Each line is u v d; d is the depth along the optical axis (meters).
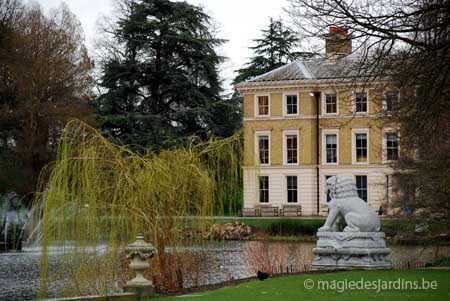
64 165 18.81
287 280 19.92
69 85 70.00
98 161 19.20
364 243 23.73
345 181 24.80
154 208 19.89
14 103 65.50
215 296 16.78
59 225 18.78
